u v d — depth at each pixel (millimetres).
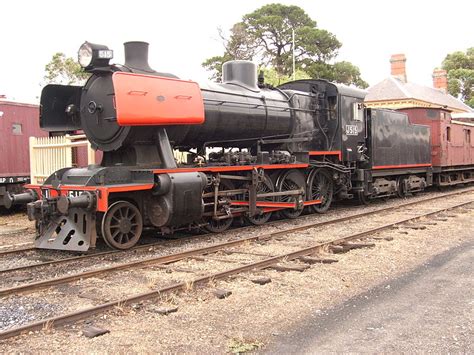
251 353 4047
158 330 4480
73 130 9453
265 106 11055
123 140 8234
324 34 41656
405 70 43562
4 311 5047
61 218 8148
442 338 4281
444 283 5965
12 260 7672
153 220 8375
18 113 14992
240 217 10992
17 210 15078
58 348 4078
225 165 9750
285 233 9508
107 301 5336
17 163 14898
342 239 8438
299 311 5027
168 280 6160
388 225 9812
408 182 16938
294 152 11781
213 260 7289
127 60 8797
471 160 23203
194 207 8539
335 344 4199
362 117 14047
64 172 8930
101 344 4156
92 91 8672
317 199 12648
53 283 5953
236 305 5184
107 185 7805
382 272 6531
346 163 13570
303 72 37969
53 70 33562
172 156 8711
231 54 38969
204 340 4277
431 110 19453
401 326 4578
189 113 8695
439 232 9422
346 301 5355
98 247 8633
